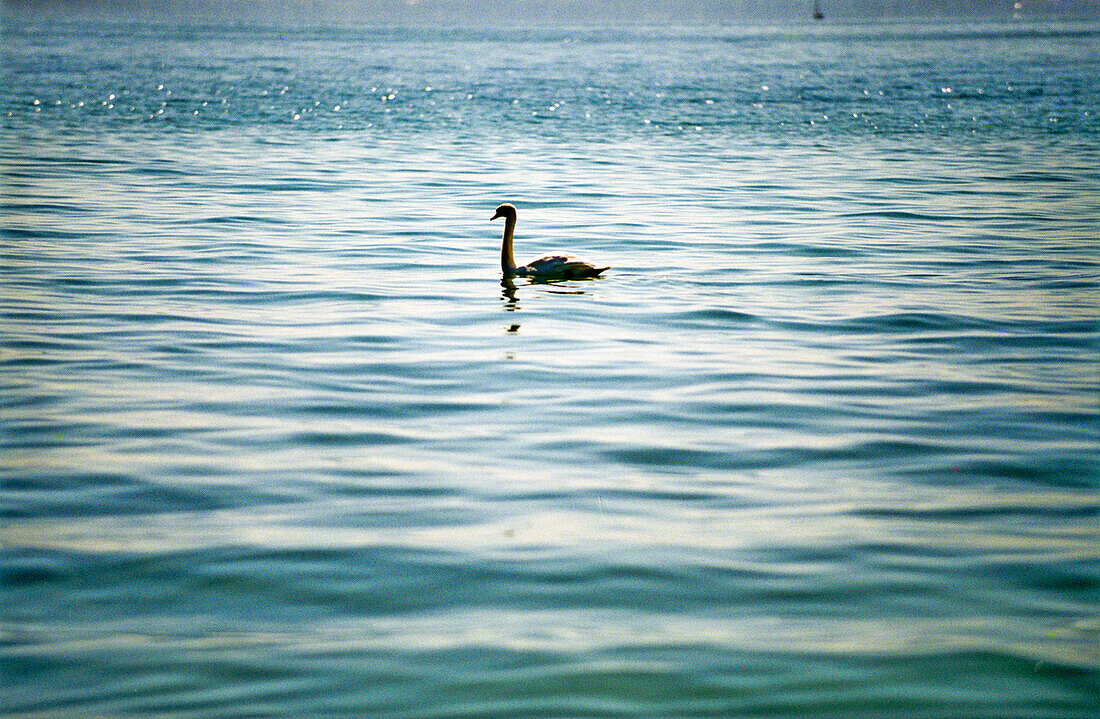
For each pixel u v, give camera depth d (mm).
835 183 38562
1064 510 12828
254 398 16469
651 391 16922
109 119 57781
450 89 79188
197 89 76938
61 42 144750
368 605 10617
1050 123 59062
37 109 61906
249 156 44500
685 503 12945
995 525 12414
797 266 25500
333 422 15500
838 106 68188
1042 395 16938
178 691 9258
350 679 9422
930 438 15125
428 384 17141
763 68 106375
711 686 9367
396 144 49000
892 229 30172
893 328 20531
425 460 14164
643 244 27859
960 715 9023
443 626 10250
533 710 9023
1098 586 11047
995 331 20391
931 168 42594
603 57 126750
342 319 20734
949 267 25516
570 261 23969
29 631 10141
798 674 9531
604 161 43844
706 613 10508
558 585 10984
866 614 10508
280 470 13789
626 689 9305
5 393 16594
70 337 19484
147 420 15508
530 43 166500
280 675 9492
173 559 11453
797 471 13961
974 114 63562
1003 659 9789
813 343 19562
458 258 26031
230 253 26312
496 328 20219
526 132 53906
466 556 11562
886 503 13000
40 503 12781
